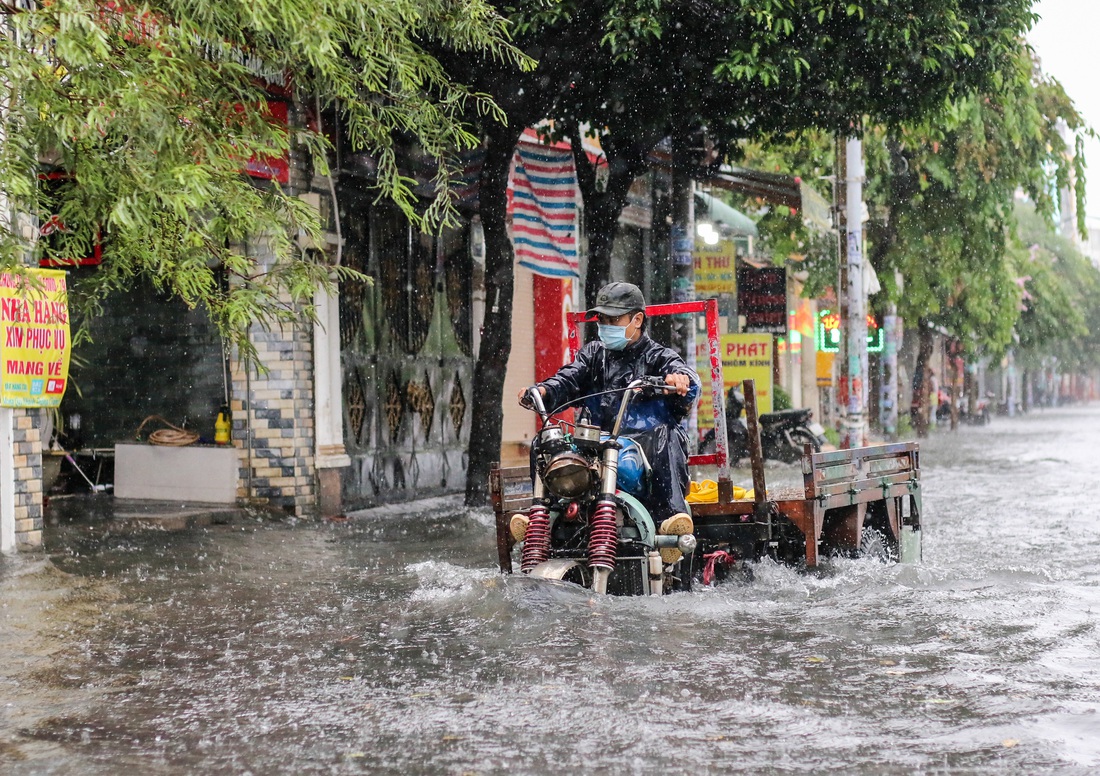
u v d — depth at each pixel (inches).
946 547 682.8
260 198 527.2
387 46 581.3
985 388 4845.0
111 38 495.8
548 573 444.8
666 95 875.4
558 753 275.3
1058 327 3211.1
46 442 844.6
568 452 446.3
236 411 864.3
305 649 392.5
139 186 475.5
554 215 1058.7
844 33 812.0
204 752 281.1
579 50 813.9
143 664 375.6
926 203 1686.8
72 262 619.8
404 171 957.2
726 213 1551.4
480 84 829.2
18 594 514.6
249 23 499.8
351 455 930.1
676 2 790.5
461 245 1111.6
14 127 479.2
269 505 853.8
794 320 2269.9
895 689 330.3
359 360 944.3
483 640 390.9
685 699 319.3
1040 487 1135.0
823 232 1651.1
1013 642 392.2
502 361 920.9
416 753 276.8
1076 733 287.7
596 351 494.3
